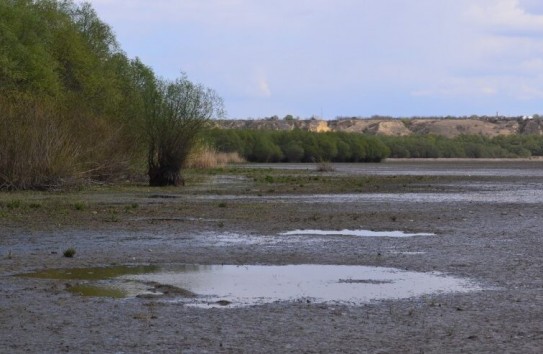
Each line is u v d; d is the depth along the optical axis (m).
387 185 45.62
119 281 13.16
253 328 9.84
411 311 10.84
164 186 41.25
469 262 15.33
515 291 12.34
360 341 9.21
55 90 47.88
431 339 9.30
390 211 26.94
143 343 9.08
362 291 12.36
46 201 29.70
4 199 30.38
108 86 54.56
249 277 13.64
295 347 8.94
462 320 10.30
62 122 37.75
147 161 43.69
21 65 47.19
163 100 41.38
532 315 10.59
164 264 15.07
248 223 22.70
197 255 16.20
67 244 17.81
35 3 54.72
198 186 41.88
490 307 11.12
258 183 45.72
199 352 8.70
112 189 38.09
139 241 18.44
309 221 23.36
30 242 18.11
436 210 27.47
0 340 9.20
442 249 17.23
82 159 39.28
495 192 39.25
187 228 21.28
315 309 10.98
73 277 13.54
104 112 50.00
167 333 9.55
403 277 13.66
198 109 41.78
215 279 13.41
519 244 18.09
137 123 42.59
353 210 27.34
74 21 61.44
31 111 36.56
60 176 35.97
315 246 17.69
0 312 10.68
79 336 9.39
